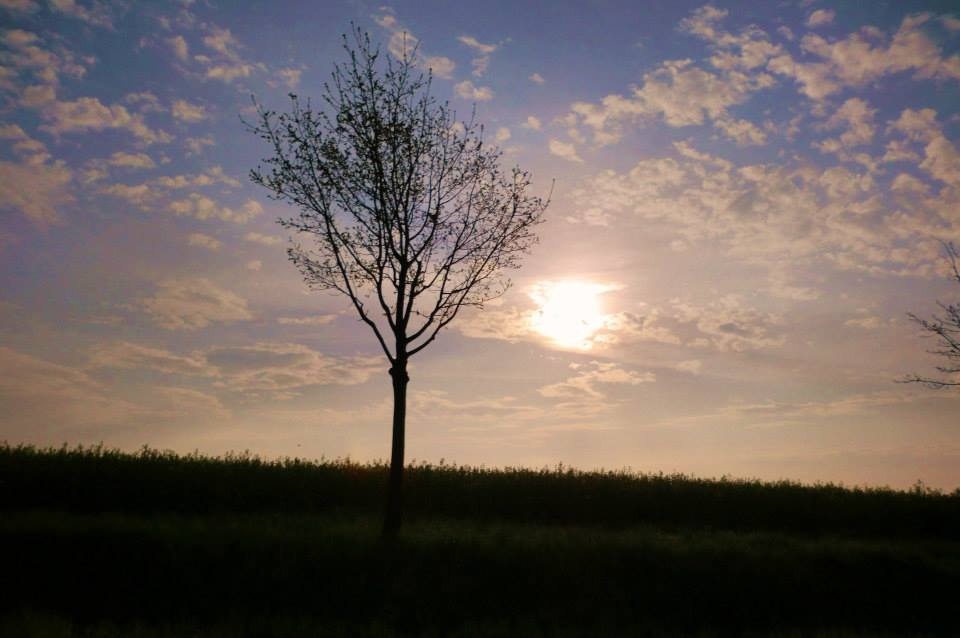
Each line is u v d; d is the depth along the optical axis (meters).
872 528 30.97
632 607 18.31
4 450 28.72
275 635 15.37
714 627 17.88
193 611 16.91
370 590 17.83
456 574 18.64
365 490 31.22
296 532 21.19
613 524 29.91
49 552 18.39
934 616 19.33
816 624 18.38
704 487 34.16
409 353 22.30
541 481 33.47
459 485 32.56
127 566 18.14
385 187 22.42
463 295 23.03
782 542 24.44
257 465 31.42
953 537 30.33
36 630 14.64
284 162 22.69
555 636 16.33
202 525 21.69
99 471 28.25
